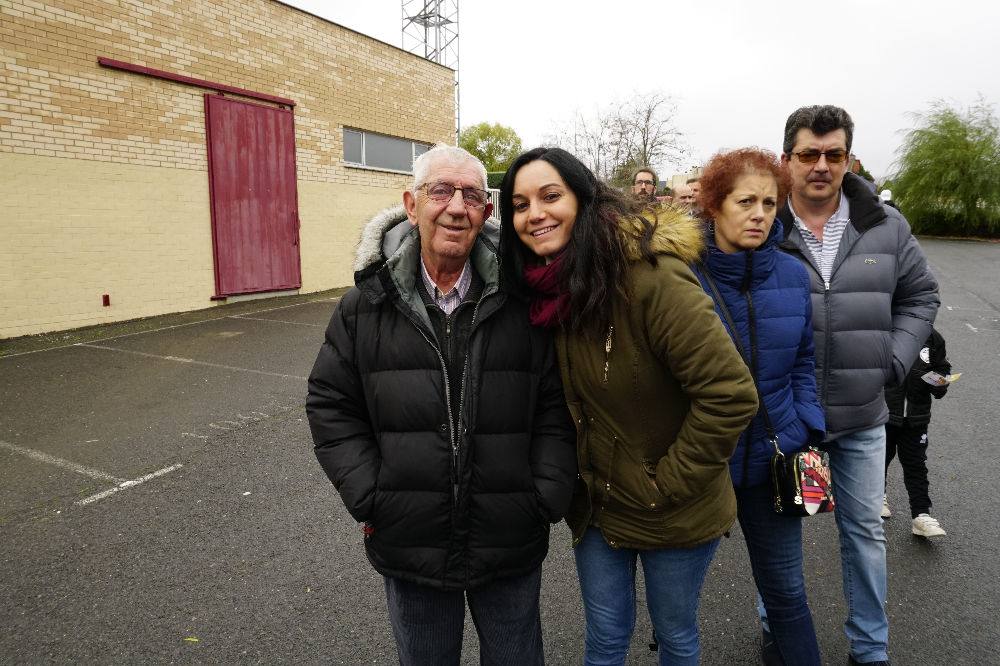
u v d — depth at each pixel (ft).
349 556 9.85
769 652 7.41
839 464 7.43
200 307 30.83
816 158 7.04
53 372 19.77
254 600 8.70
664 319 4.87
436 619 5.55
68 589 8.87
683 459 5.05
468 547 5.32
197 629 8.08
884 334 7.15
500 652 5.71
